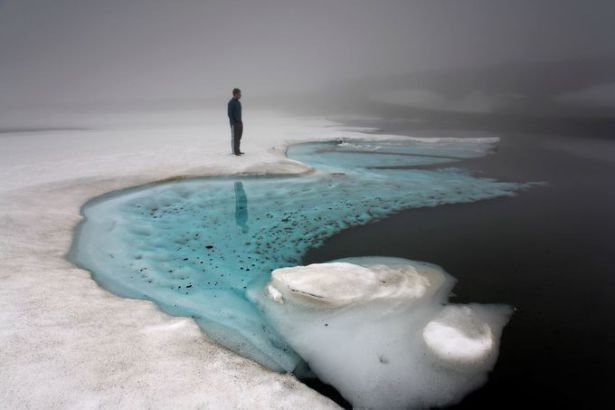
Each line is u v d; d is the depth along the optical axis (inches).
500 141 675.4
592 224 288.2
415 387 129.0
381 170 449.1
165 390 113.3
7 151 528.4
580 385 130.9
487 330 158.1
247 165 419.5
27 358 123.3
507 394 126.9
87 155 486.9
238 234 266.1
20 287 168.7
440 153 560.7
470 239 260.4
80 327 142.2
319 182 388.2
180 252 236.5
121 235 257.0
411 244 251.6
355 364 138.9
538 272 214.1
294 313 170.4
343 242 254.4
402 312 169.3
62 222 261.1
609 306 180.4
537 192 371.9
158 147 542.9
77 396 109.0
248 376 122.3
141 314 155.5
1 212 263.1
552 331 160.9
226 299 183.0
